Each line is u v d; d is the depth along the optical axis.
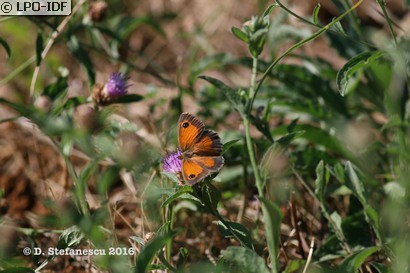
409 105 1.99
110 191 2.04
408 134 1.97
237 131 2.05
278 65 2.04
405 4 1.98
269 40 2.08
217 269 1.84
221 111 2.06
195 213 1.98
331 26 1.89
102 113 1.93
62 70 2.00
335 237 1.92
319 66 2.07
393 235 1.89
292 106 2.03
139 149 1.91
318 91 2.04
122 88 1.95
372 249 1.85
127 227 2.00
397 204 1.90
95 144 1.91
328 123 2.03
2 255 1.92
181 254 1.86
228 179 2.00
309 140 2.00
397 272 1.85
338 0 2.00
